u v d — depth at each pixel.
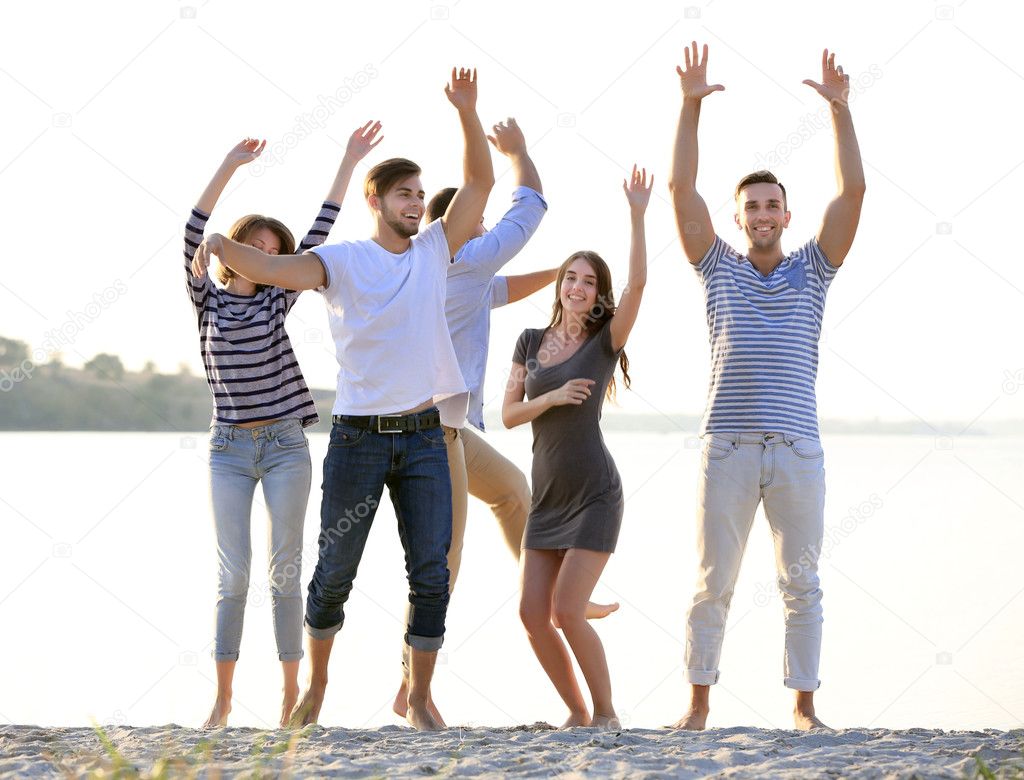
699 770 3.13
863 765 3.15
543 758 3.27
